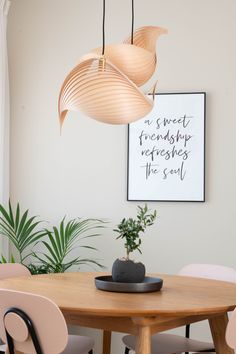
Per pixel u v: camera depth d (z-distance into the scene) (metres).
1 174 4.40
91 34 4.57
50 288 2.76
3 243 4.47
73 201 4.53
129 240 2.85
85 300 2.45
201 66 4.38
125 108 2.59
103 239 4.46
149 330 2.34
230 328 2.33
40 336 2.31
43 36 4.63
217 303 2.42
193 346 3.12
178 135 4.37
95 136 4.51
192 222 4.35
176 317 2.45
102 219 4.48
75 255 4.49
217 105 4.35
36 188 4.58
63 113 2.86
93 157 4.51
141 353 2.32
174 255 4.36
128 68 2.64
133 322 2.35
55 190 4.55
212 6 4.39
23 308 2.32
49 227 4.55
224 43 4.36
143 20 4.50
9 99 4.61
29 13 4.66
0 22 4.41
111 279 2.95
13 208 4.59
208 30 4.39
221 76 4.36
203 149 4.33
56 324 2.27
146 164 4.40
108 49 2.66
